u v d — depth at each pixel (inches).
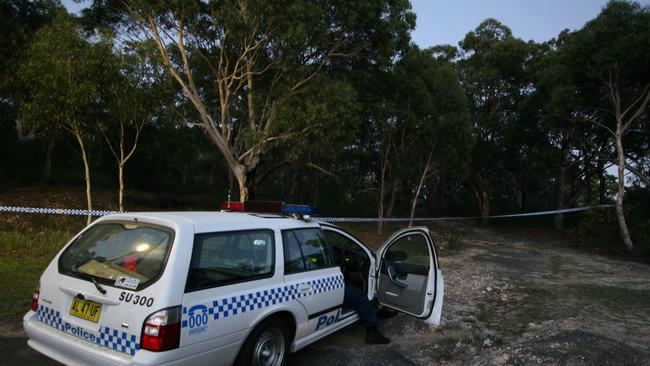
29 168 953.5
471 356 200.5
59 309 135.1
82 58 359.3
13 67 418.0
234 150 547.5
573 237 936.3
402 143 792.9
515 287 370.6
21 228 431.8
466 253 619.2
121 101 381.7
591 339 209.8
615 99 770.2
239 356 140.9
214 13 460.1
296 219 182.5
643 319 273.6
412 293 204.1
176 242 127.7
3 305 222.4
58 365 160.2
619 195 724.7
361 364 179.2
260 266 151.9
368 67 649.0
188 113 599.5
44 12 631.8
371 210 1202.6
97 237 145.5
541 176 1284.4
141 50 404.2
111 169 1131.3
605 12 693.3
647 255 660.1
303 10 456.4
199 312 124.9
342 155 971.3
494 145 1179.3
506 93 1170.0
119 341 120.1
